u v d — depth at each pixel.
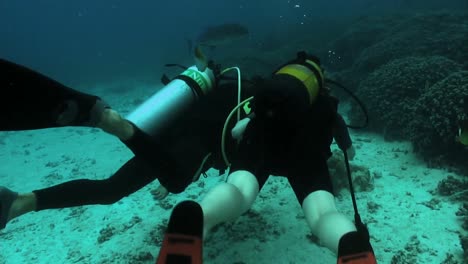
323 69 2.34
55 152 10.34
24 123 1.63
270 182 5.68
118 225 5.16
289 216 4.64
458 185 4.70
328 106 2.25
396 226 4.18
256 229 4.40
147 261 4.17
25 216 6.09
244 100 2.92
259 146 2.24
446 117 5.57
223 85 3.18
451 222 4.12
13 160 10.13
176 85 3.07
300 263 3.76
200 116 3.00
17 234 5.48
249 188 2.08
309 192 2.11
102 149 9.89
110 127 2.07
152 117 2.91
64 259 4.61
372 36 13.84
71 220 5.64
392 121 7.13
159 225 4.83
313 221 1.92
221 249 4.11
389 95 7.62
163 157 2.37
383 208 4.60
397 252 3.73
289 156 2.22
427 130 5.89
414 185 5.12
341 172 5.15
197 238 1.44
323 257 3.80
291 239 4.15
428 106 6.03
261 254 3.95
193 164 2.82
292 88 2.00
